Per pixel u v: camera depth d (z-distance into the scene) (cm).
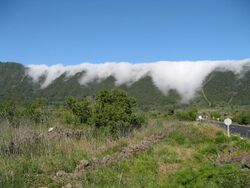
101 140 2048
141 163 1441
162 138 2347
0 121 2050
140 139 2186
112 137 2206
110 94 2573
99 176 1197
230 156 1602
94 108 2433
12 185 1032
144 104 16150
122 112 2402
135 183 1139
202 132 2650
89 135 2059
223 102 18588
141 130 2566
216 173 1127
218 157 1630
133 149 1711
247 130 4262
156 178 1227
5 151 1473
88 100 2586
